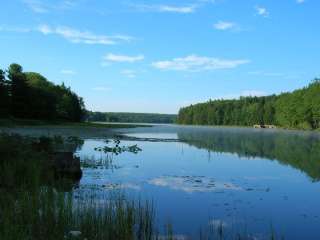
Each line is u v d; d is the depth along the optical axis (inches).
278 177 943.7
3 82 3791.8
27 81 4500.5
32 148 945.5
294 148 1846.7
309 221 550.9
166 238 452.1
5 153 768.9
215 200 667.4
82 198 621.0
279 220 553.0
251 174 985.5
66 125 4156.0
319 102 5300.2
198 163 1192.2
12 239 373.7
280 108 6466.5
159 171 999.0
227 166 1133.7
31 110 4232.3
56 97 4958.2
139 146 1824.6
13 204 494.6
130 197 663.1
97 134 2802.7
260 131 4670.3
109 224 447.5
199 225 513.7
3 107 3710.6
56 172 853.2
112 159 1226.0
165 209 592.1
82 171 952.9
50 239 406.6
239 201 665.0
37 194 542.3
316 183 864.3
